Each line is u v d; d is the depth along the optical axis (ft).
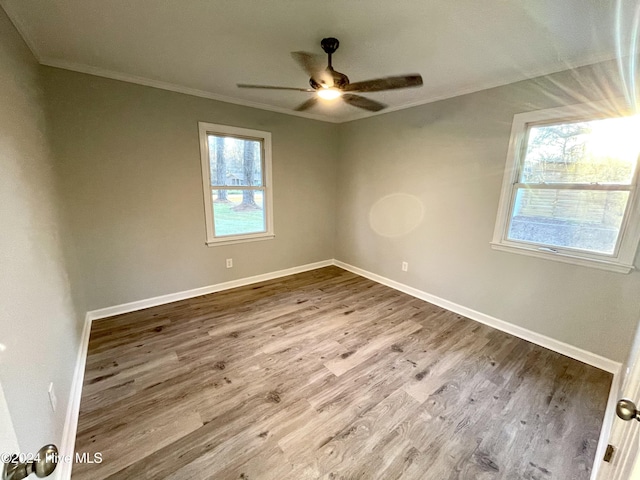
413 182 11.38
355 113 12.96
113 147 8.96
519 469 4.73
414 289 11.91
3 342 3.07
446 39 6.31
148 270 10.26
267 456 4.85
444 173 10.28
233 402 5.99
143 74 8.70
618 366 7.04
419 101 10.62
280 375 6.85
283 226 13.70
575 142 7.46
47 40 6.52
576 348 7.72
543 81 7.69
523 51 6.73
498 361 7.54
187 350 7.79
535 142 8.16
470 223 9.76
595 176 7.23
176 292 11.02
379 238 13.21
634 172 6.60
